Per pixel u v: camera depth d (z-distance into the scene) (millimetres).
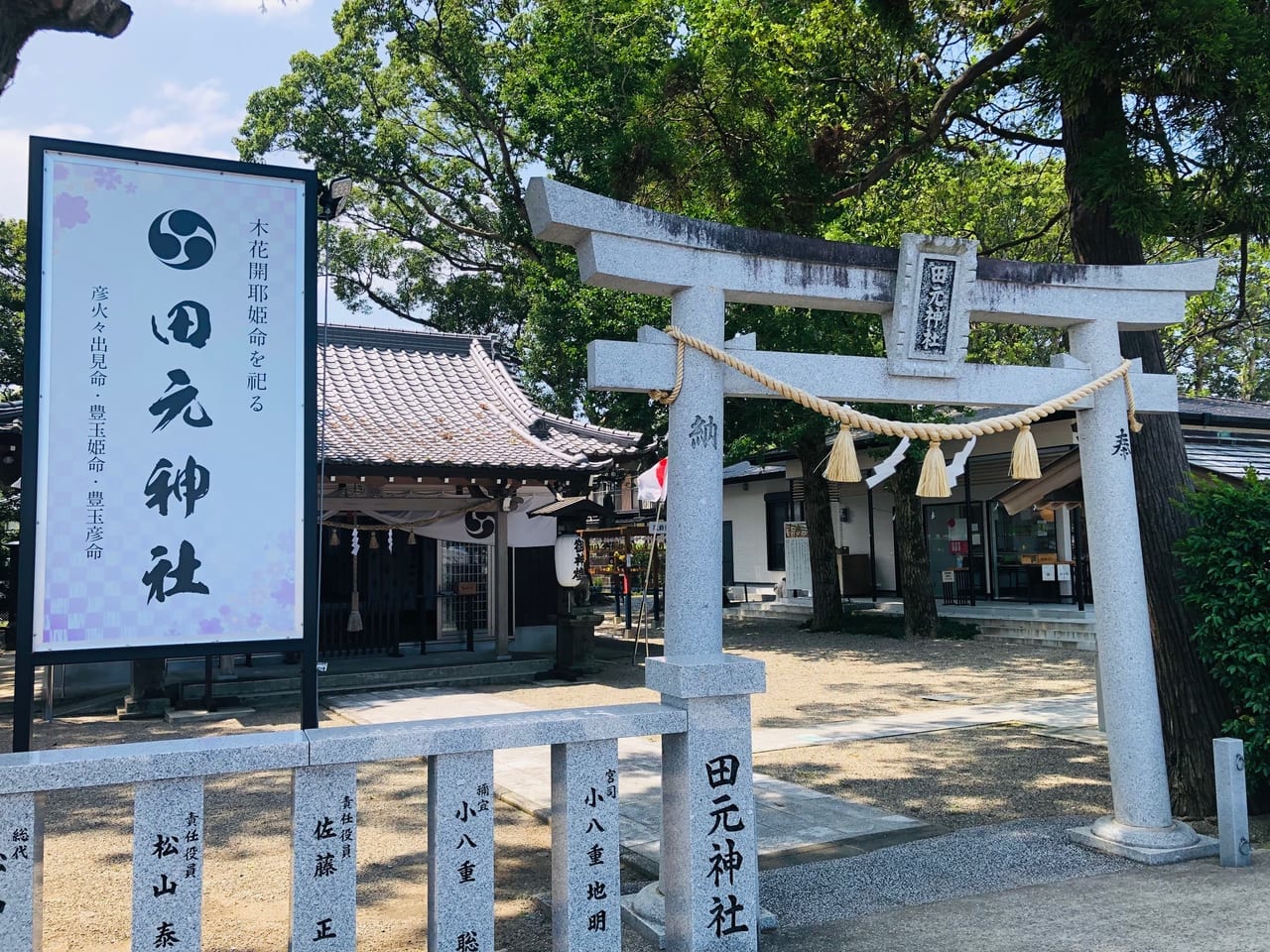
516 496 14719
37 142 3977
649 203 7500
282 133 22875
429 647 15898
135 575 4023
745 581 27109
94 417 4000
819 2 8938
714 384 4895
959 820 6570
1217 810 5371
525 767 8367
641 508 19328
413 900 5230
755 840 4285
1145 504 6559
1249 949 4039
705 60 7371
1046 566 17938
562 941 3951
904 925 4504
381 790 7816
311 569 4320
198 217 4258
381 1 20875
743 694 4289
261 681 12508
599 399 21125
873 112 8492
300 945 3477
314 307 4434
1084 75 6395
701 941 4105
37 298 3936
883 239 12797
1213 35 5793
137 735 10164
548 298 18203
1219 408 16859
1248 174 6617
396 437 14031
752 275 5074
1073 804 6926
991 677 13203
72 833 6629
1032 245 11742
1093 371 5879
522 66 18734
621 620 23094
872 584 22438
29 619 3820
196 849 3359
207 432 4195
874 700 11734
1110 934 4262
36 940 3291
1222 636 5941
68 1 4270
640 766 8352
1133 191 6250
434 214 24219
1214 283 6125
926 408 16906
